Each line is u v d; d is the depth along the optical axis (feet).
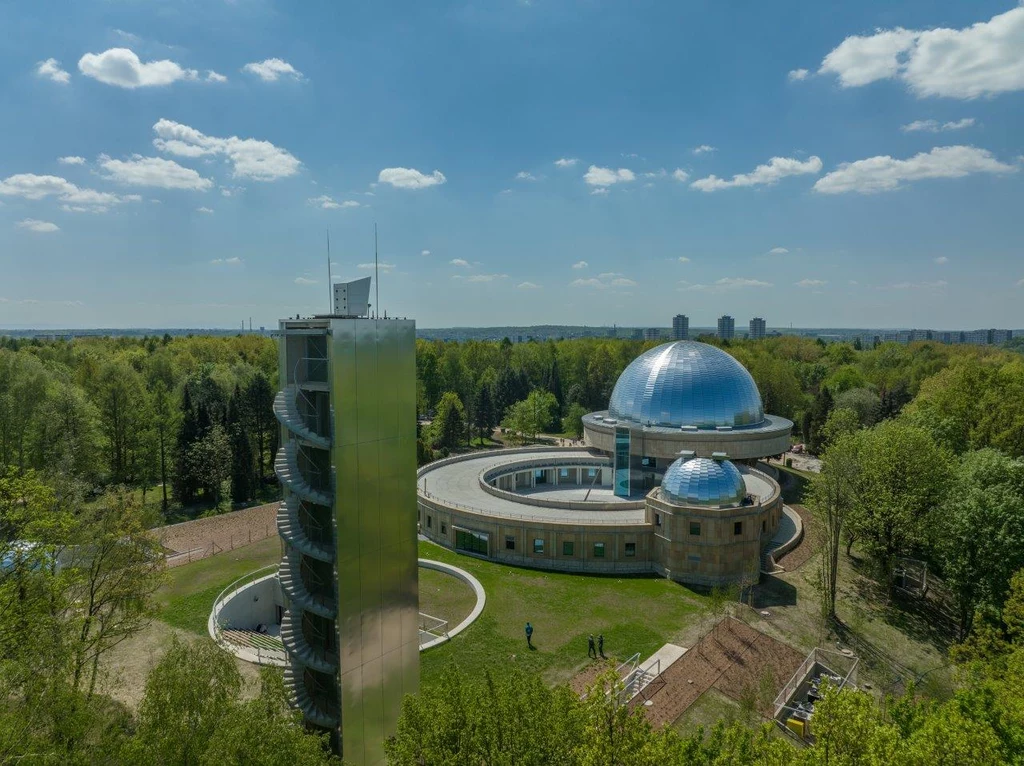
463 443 398.42
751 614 149.07
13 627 88.99
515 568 178.50
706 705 114.83
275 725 65.62
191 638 132.67
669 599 157.89
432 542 199.82
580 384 483.10
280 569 94.27
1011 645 110.63
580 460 259.39
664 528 173.88
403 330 92.17
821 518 172.14
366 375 86.94
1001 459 168.55
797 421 392.06
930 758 59.52
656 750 58.75
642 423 254.47
